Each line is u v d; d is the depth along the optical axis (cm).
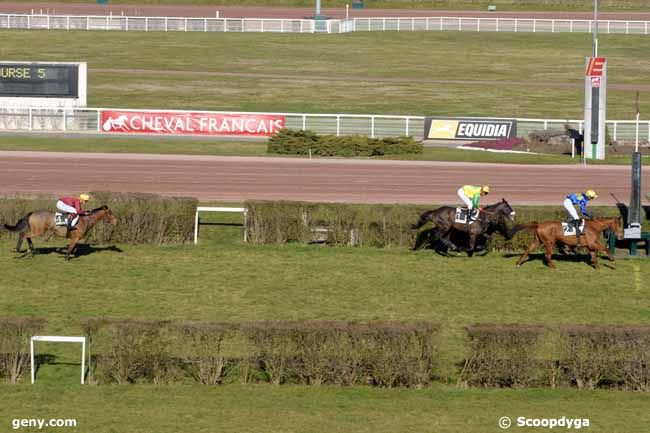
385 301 2891
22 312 2734
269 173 4519
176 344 2312
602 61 4912
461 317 2769
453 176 4538
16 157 4725
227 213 3700
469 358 2345
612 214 3553
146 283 3006
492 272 3166
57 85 5634
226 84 7400
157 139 5409
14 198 3472
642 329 2283
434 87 7469
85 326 2300
